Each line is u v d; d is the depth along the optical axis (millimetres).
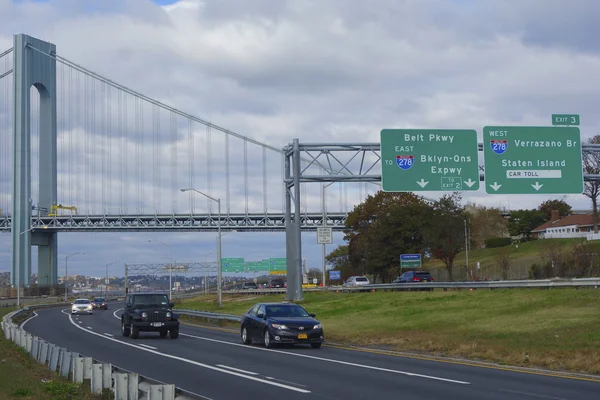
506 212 121500
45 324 45688
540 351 21219
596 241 78062
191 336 32875
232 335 33625
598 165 43656
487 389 15211
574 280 41219
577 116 39438
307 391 14984
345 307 44562
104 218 118375
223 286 152625
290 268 46406
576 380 16719
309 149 43188
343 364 20297
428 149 38625
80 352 24219
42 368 18125
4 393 13766
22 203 108125
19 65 107188
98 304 84875
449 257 67562
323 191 71562
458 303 39781
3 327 33188
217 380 16781
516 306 35562
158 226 119562
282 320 25500
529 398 13930
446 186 38438
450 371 18562
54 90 114750
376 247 70438
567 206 117812
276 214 121125
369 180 42750
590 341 23297
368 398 14031
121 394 12500
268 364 20312
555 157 39125
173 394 10617
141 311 30859
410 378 17125
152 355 23094
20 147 107750
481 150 39812
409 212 69812
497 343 24156
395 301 44594
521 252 89062
